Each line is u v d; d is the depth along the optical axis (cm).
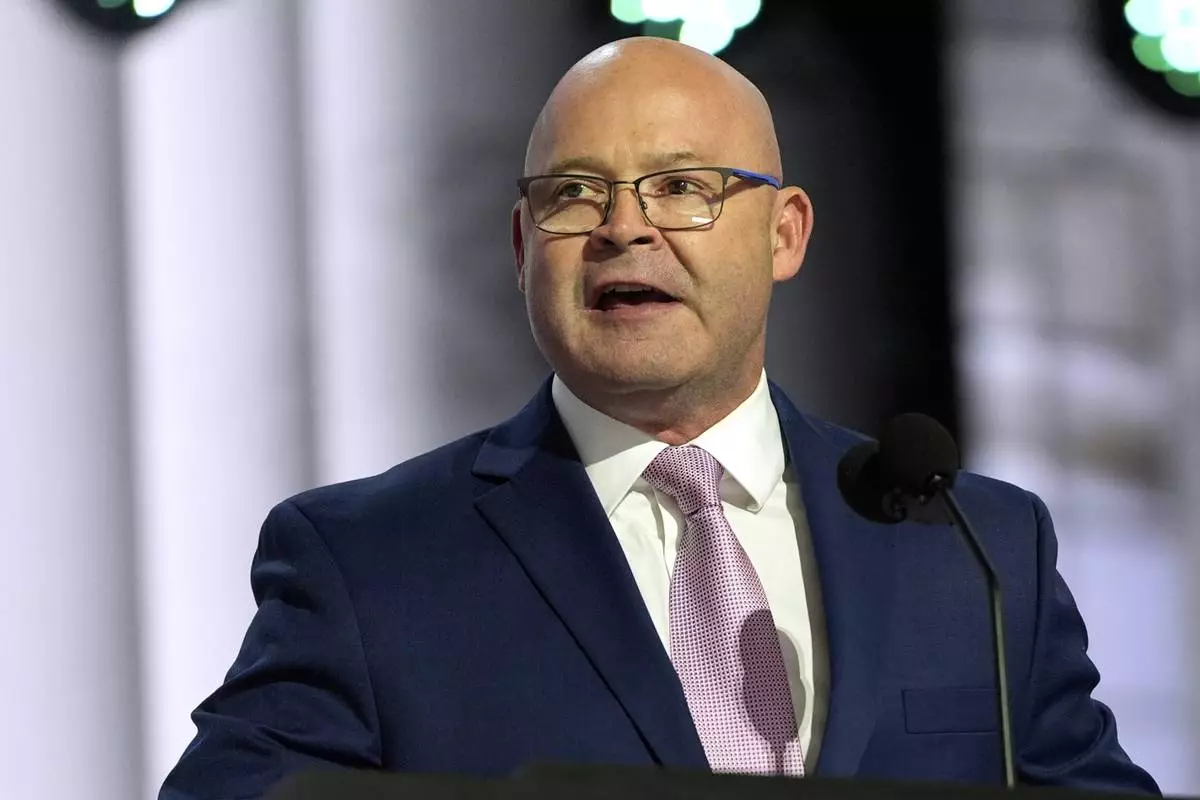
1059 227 1368
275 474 1227
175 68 1236
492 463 675
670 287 644
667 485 663
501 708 607
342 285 1252
